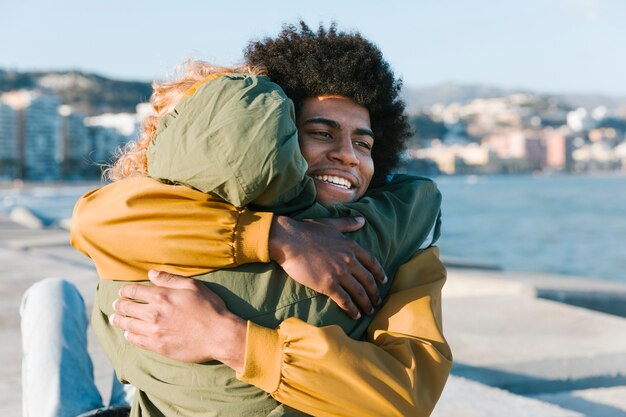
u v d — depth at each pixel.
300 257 1.54
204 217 1.53
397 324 1.62
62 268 7.95
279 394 1.48
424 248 1.83
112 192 1.64
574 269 18.88
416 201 1.83
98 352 4.36
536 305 5.97
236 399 1.52
